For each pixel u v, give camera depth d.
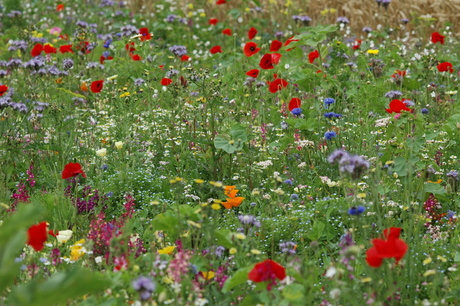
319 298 4.54
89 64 10.67
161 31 15.80
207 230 4.63
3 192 6.55
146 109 9.38
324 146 7.30
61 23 16.66
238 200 5.47
